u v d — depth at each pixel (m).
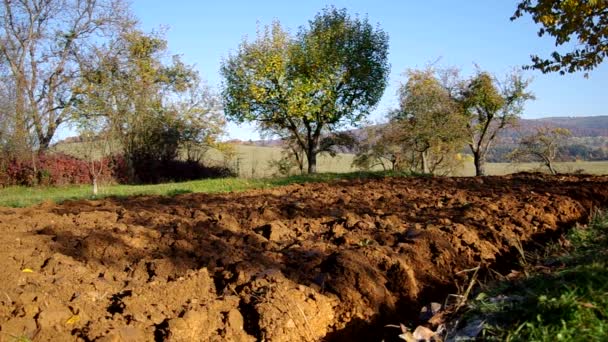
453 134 27.41
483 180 12.93
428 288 5.14
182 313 4.16
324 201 9.33
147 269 5.10
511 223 6.95
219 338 4.01
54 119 28.02
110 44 28.28
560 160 29.33
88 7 28.17
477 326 3.61
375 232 6.48
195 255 5.45
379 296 4.76
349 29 25.94
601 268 3.78
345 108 25.78
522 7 13.27
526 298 3.70
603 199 9.31
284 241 6.29
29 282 4.55
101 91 19.72
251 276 4.88
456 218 7.21
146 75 27.88
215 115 29.20
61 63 28.14
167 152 27.39
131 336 3.74
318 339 4.42
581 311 3.27
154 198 10.59
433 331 3.86
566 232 6.46
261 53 24.56
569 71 13.47
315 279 4.95
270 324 4.14
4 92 22.58
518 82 32.28
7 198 14.45
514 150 30.52
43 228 6.59
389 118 28.38
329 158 30.08
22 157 22.64
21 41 27.47
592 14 12.41
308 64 24.61
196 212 7.79
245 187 14.62
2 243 5.62
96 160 22.64
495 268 5.57
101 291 4.52
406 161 28.97
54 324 3.87
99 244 5.59
